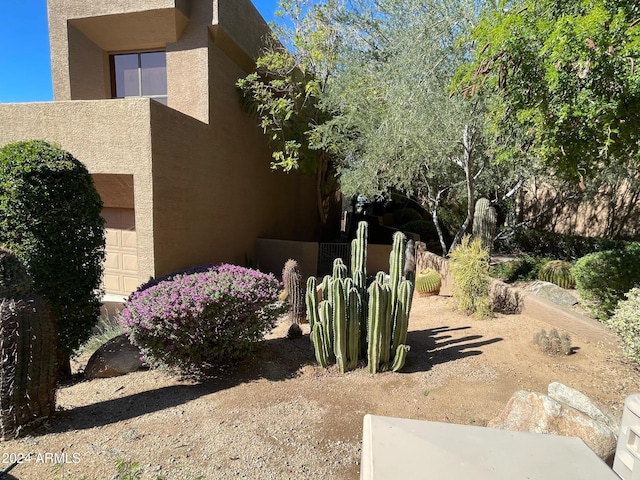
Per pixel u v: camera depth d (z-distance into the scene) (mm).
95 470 2662
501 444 1410
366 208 21641
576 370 4238
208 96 8906
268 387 3965
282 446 2994
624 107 3564
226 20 9172
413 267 8070
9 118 7414
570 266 7898
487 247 8547
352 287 4273
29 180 3967
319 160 13781
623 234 11164
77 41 9031
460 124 7348
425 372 4277
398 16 8445
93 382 4289
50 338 3234
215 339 4090
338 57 9984
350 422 3336
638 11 3234
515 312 6457
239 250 10930
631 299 4203
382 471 1222
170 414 3443
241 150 10906
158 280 4926
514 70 4133
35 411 3137
